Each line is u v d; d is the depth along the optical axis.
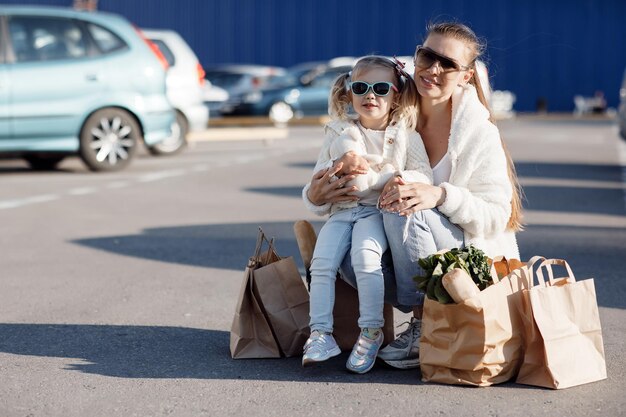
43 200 12.05
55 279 7.52
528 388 4.70
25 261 8.27
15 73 14.09
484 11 43.25
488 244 5.20
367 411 4.39
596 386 4.74
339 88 5.29
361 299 4.99
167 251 8.73
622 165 17.25
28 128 14.19
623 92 16.53
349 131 5.19
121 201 12.03
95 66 14.62
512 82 43.44
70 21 14.62
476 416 4.31
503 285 4.67
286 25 44.12
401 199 4.88
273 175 15.20
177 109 18.52
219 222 10.42
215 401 4.55
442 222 4.98
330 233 5.12
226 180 14.45
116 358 5.31
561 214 11.10
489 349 4.63
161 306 6.60
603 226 10.20
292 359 5.28
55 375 4.98
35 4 41.69
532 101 43.53
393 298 5.20
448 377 4.73
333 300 5.06
